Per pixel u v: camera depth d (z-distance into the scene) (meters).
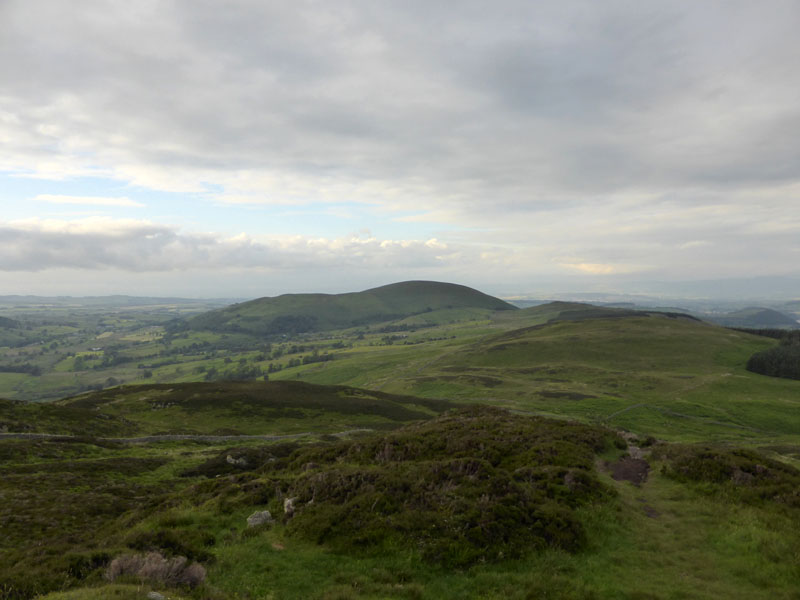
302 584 14.85
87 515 30.80
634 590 14.73
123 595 12.13
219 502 23.78
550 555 16.80
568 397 148.00
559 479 23.72
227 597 13.66
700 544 18.45
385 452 34.03
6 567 17.61
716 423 120.31
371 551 16.98
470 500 19.92
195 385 130.50
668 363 196.25
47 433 66.31
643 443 38.41
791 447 77.56
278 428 97.81
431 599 14.14
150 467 51.31
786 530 19.00
